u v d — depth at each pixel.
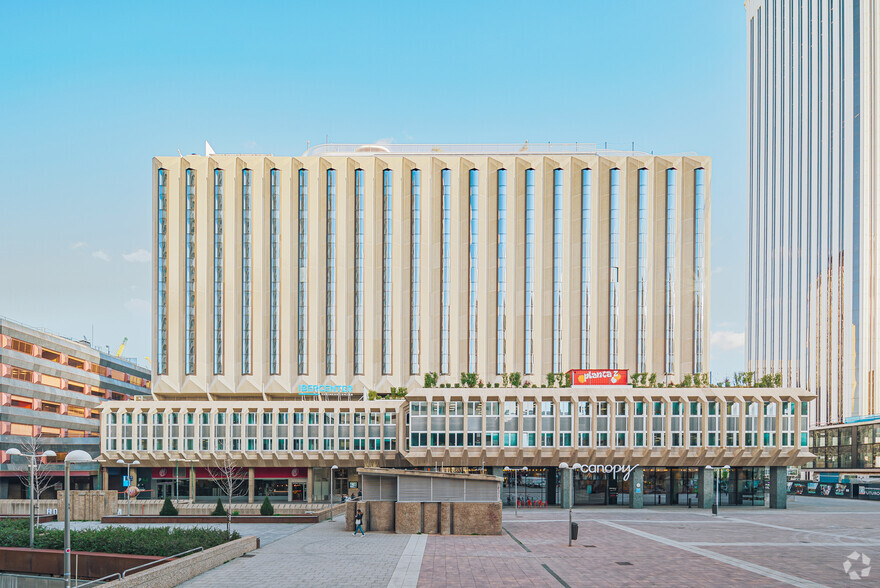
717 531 58.38
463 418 87.81
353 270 123.69
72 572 38.53
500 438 87.38
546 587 32.75
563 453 87.19
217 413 98.44
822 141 171.12
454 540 49.94
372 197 125.00
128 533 42.53
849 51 159.62
